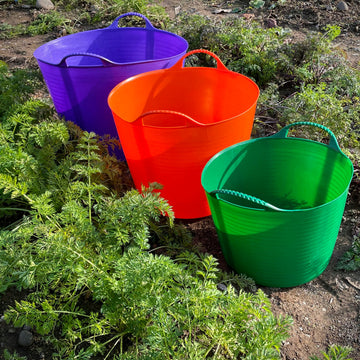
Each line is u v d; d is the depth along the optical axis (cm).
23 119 247
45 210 189
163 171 216
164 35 290
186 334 180
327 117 262
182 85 253
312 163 209
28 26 507
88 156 210
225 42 381
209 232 235
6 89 295
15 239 203
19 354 179
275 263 187
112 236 185
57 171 224
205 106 260
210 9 511
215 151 210
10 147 237
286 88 357
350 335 181
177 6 531
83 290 199
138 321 167
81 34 297
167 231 224
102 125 268
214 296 160
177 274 175
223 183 216
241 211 171
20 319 163
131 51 311
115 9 508
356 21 443
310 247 182
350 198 248
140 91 247
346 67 332
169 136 198
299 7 480
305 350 177
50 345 183
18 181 222
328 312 191
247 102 235
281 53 353
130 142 212
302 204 229
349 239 226
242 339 161
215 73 243
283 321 156
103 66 239
